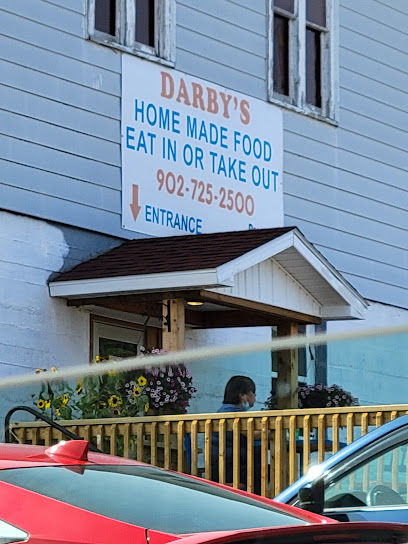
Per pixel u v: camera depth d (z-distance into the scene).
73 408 11.01
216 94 14.08
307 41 15.73
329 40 15.80
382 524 4.17
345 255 15.66
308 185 15.23
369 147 16.27
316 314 13.34
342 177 15.77
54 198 12.20
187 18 13.84
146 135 13.19
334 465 6.53
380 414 8.84
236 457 9.25
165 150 13.38
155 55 13.40
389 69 16.78
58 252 12.19
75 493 4.25
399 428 6.52
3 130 11.81
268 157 14.68
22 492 4.18
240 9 14.54
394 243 16.47
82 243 12.43
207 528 4.18
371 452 6.49
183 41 13.76
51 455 4.72
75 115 12.50
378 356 16.05
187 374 11.81
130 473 4.70
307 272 12.87
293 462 9.08
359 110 16.17
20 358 11.73
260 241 12.21
